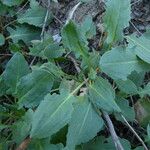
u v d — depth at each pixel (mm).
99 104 236
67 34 247
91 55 266
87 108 239
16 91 256
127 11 260
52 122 227
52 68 263
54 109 233
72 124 230
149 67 253
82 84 258
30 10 324
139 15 303
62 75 264
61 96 242
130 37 264
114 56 246
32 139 246
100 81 250
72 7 320
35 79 250
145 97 268
